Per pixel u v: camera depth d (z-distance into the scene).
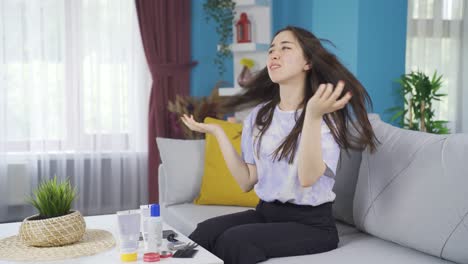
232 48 4.25
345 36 3.52
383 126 2.09
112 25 4.31
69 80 4.25
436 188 1.67
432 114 3.68
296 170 1.82
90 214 4.36
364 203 1.96
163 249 1.63
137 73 4.42
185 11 4.45
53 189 1.72
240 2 4.24
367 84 3.49
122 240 1.52
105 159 4.44
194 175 2.80
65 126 4.27
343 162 2.21
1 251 1.62
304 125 1.59
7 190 4.14
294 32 1.90
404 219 1.75
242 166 2.04
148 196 4.43
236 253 1.68
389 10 3.53
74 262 1.51
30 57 4.14
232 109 2.26
